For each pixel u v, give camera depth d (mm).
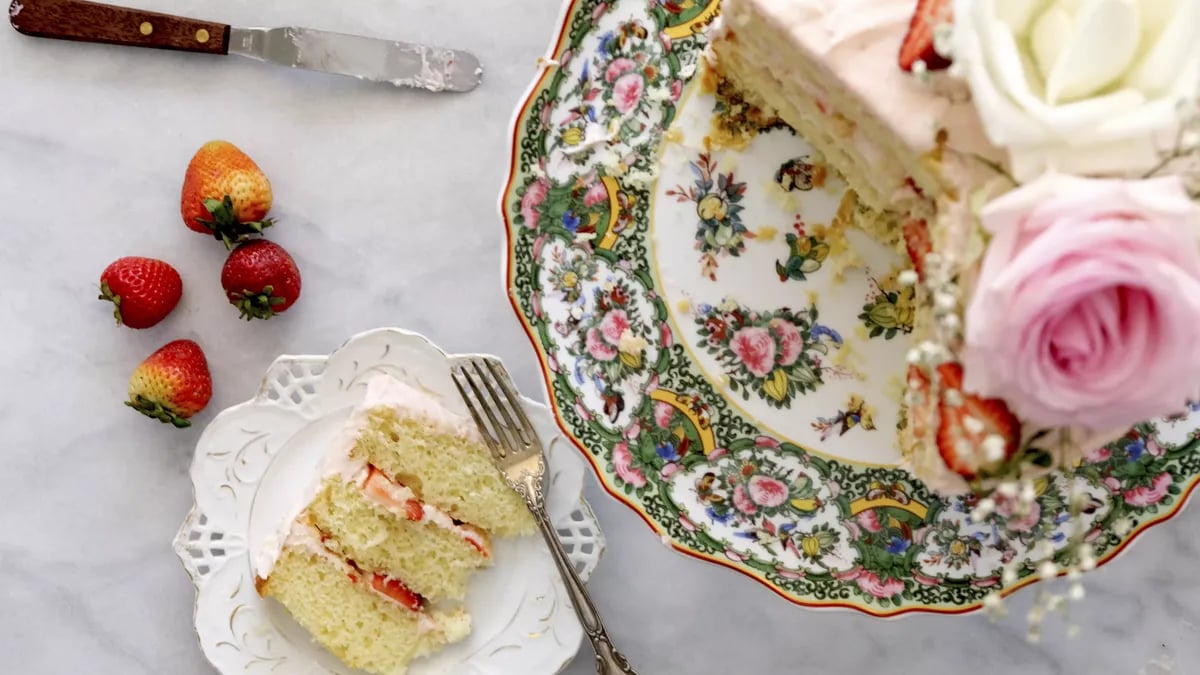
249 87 1530
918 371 1205
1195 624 1483
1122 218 923
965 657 1522
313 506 1472
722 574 1527
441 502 1478
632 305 1402
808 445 1401
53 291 1553
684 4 1373
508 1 1522
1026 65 984
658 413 1397
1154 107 938
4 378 1554
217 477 1475
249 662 1488
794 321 1397
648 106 1388
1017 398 993
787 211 1387
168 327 1549
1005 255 960
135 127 1536
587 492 1533
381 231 1541
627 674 1413
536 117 1333
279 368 1454
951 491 1176
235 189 1457
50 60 1529
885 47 1130
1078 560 1104
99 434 1555
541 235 1365
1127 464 1299
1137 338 931
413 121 1531
